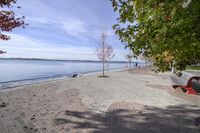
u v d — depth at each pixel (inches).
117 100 316.5
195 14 72.6
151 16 87.0
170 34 80.9
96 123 199.6
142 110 252.8
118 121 206.7
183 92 385.7
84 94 373.1
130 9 101.9
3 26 155.4
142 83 565.6
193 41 78.4
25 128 184.2
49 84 541.0
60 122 201.9
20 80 733.3
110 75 907.4
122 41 113.9
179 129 184.2
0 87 478.0
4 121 204.2
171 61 112.8
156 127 189.2
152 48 102.0
